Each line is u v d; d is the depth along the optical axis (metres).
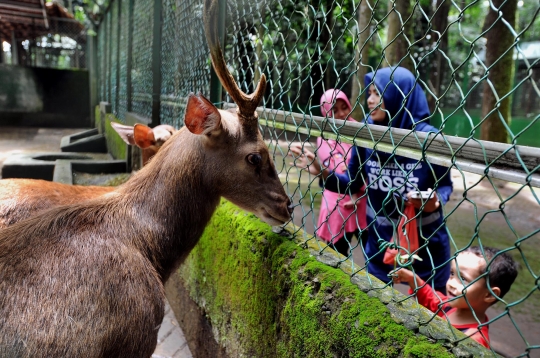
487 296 2.32
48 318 1.76
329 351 1.74
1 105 17.56
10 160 6.79
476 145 1.35
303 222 2.27
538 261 5.00
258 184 2.36
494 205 7.39
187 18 4.46
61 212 2.13
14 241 1.95
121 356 1.92
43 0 16.59
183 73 4.69
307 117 2.26
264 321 2.23
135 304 1.96
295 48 2.34
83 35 21.16
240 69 3.40
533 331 3.54
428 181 2.72
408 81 2.77
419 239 2.73
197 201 2.38
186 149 2.38
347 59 8.41
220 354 2.79
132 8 8.25
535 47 12.96
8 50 26.22
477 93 13.08
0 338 1.68
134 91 8.24
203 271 3.06
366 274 1.87
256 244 2.36
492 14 8.32
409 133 1.56
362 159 2.98
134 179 2.41
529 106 12.55
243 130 2.33
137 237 2.19
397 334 1.50
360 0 1.78
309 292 1.89
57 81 18.11
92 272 1.92
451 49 13.65
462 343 1.41
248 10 3.17
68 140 10.55
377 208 2.92
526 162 1.22
